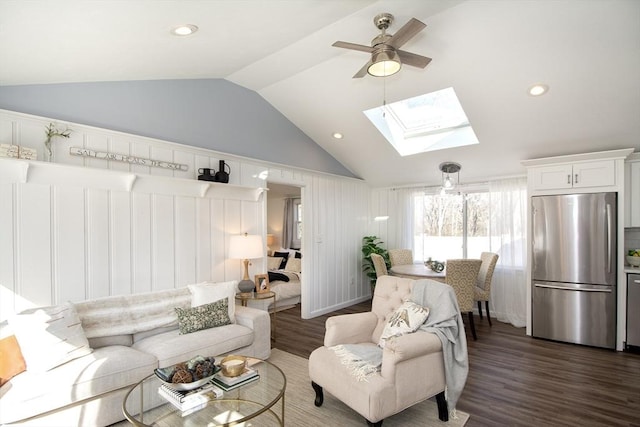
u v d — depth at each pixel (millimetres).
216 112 4016
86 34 2021
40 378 2123
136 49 2480
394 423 2426
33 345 2217
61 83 2824
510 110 3752
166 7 1911
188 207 3652
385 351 2250
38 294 2633
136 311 2982
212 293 3385
